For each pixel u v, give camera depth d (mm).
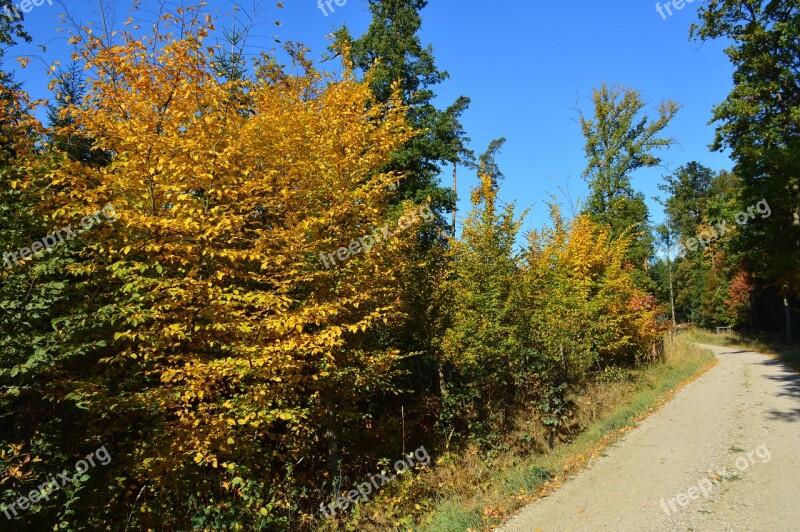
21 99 5824
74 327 5004
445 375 11898
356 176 7242
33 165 5359
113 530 5629
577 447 9344
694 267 52031
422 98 17078
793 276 20250
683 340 27844
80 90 8562
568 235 17109
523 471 7922
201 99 6246
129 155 5871
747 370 18406
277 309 5984
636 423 10828
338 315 6820
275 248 6559
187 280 5414
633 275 24219
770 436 8719
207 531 5699
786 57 19328
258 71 8594
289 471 6941
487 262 9930
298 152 6891
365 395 8617
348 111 7316
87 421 5820
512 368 10516
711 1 20750
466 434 10055
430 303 9992
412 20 17000
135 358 5723
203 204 5891
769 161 18688
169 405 5562
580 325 14242
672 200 51750
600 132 30812
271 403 6281
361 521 6922
